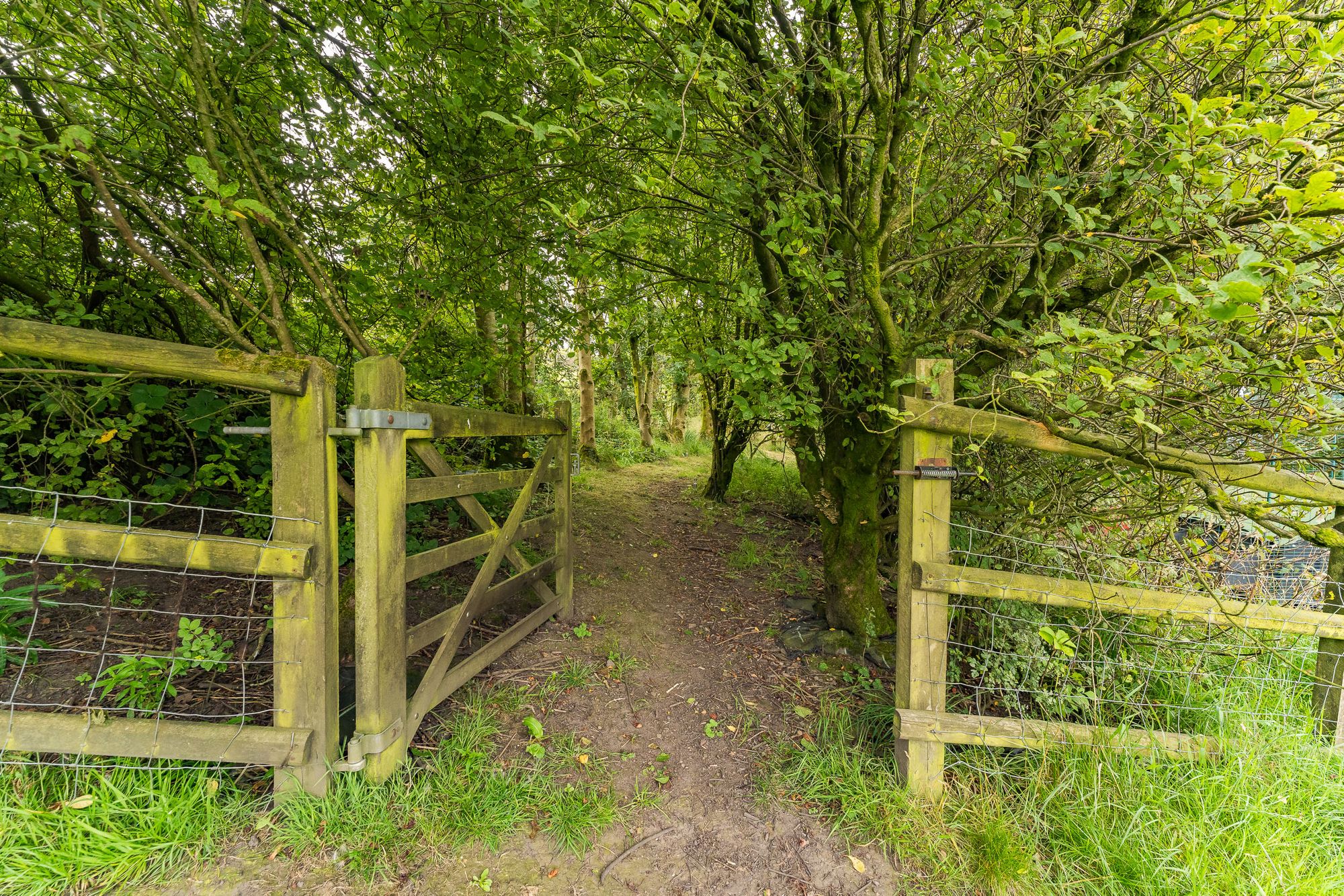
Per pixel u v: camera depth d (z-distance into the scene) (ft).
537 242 12.32
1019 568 9.32
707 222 11.57
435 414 7.22
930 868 6.12
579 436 34.81
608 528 18.49
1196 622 7.50
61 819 5.41
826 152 10.18
